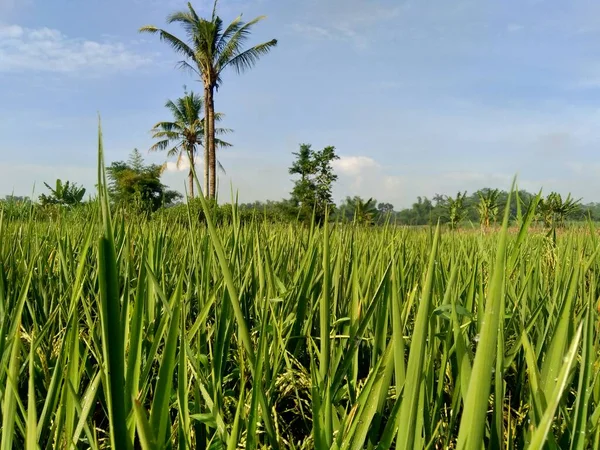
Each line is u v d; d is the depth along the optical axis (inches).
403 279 66.1
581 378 31.6
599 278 75.5
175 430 41.2
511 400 51.0
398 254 69.2
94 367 44.5
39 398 48.1
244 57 966.4
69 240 78.2
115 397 23.3
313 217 71.8
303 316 57.9
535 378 33.2
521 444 40.1
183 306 38.9
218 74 976.3
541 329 56.1
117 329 23.1
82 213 121.2
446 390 51.1
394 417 31.6
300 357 63.6
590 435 35.7
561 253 99.0
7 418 30.1
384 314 47.3
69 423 31.4
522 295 65.1
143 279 28.8
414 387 26.2
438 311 40.2
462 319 55.7
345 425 36.0
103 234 22.5
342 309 66.1
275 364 45.6
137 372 28.8
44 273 78.6
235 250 64.2
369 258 82.6
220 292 61.3
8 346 39.0
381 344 47.3
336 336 49.3
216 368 45.1
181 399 35.9
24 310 67.3
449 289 41.9
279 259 82.4
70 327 36.7
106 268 22.6
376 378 33.9
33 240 85.6
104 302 22.8
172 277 73.5
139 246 79.1
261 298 56.7
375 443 35.1
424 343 26.1
